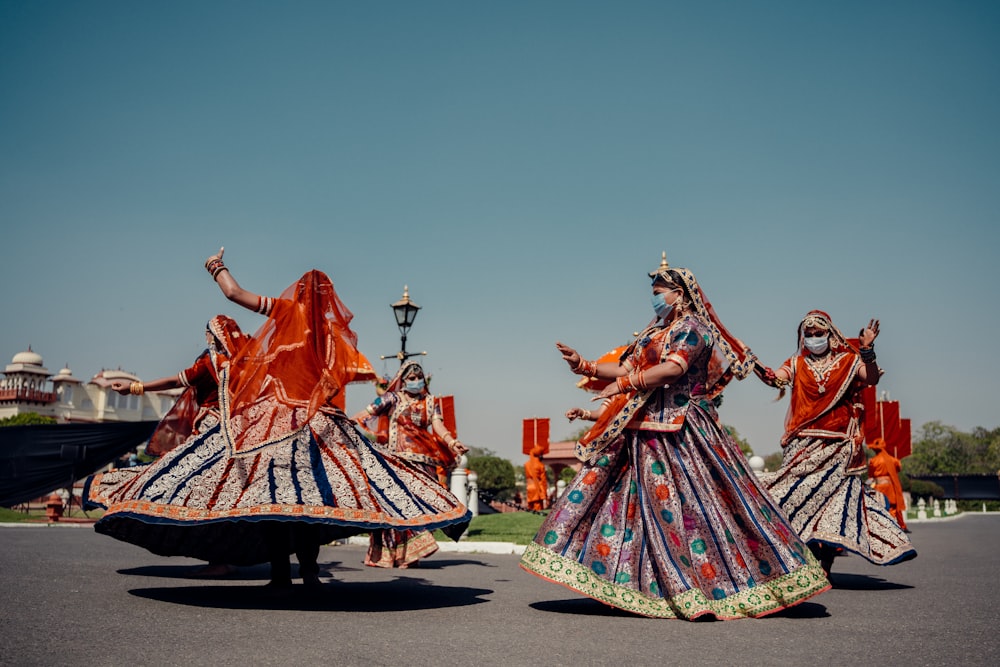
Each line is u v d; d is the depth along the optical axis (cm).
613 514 504
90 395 6266
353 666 326
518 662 343
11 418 4591
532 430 2269
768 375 623
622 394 520
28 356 6181
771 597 480
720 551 486
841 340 718
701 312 539
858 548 664
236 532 600
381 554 843
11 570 658
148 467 509
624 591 481
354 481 497
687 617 463
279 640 377
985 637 420
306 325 527
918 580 754
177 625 411
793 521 688
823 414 704
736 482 504
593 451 509
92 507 556
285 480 482
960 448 10425
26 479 1077
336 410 536
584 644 388
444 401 1149
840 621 473
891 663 352
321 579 697
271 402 511
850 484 695
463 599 562
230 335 666
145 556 840
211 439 516
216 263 528
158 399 6662
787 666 344
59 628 392
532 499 2233
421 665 332
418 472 535
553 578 483
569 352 557
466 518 522
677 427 504
